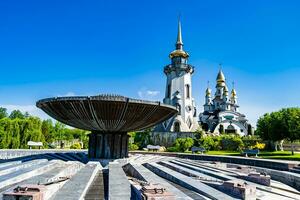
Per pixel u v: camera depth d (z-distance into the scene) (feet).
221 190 35.12
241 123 271.49
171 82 227.40
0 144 134.00
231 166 67.51
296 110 162.40
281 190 42.75
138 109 53.42
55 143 228.22
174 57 230.68
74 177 36.50
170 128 216.74
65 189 29.94
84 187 30.94
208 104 330.75
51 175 38.47
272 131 166.40
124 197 27.04
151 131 212.84
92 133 60.85
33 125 148.05
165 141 207.21
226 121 268.62
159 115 58.54
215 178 41.98
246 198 31.53
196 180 39.17
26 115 320.70
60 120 60.39
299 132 150.61
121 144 60.85
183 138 194.29
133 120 55.88
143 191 26.32
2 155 91.25
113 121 54.95
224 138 200.85
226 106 301.43
